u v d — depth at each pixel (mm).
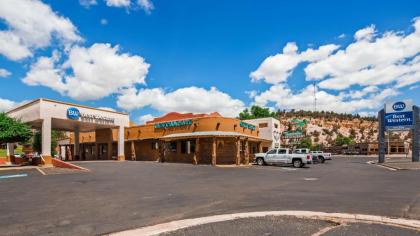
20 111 33469
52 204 9758
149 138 37469
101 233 6594
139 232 6590
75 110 33312
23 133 28047
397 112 35844
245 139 33156
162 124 37312
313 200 10117
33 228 7020
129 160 40156
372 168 27594
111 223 7391
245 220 7457
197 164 30750
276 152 30656
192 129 33938
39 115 29859
